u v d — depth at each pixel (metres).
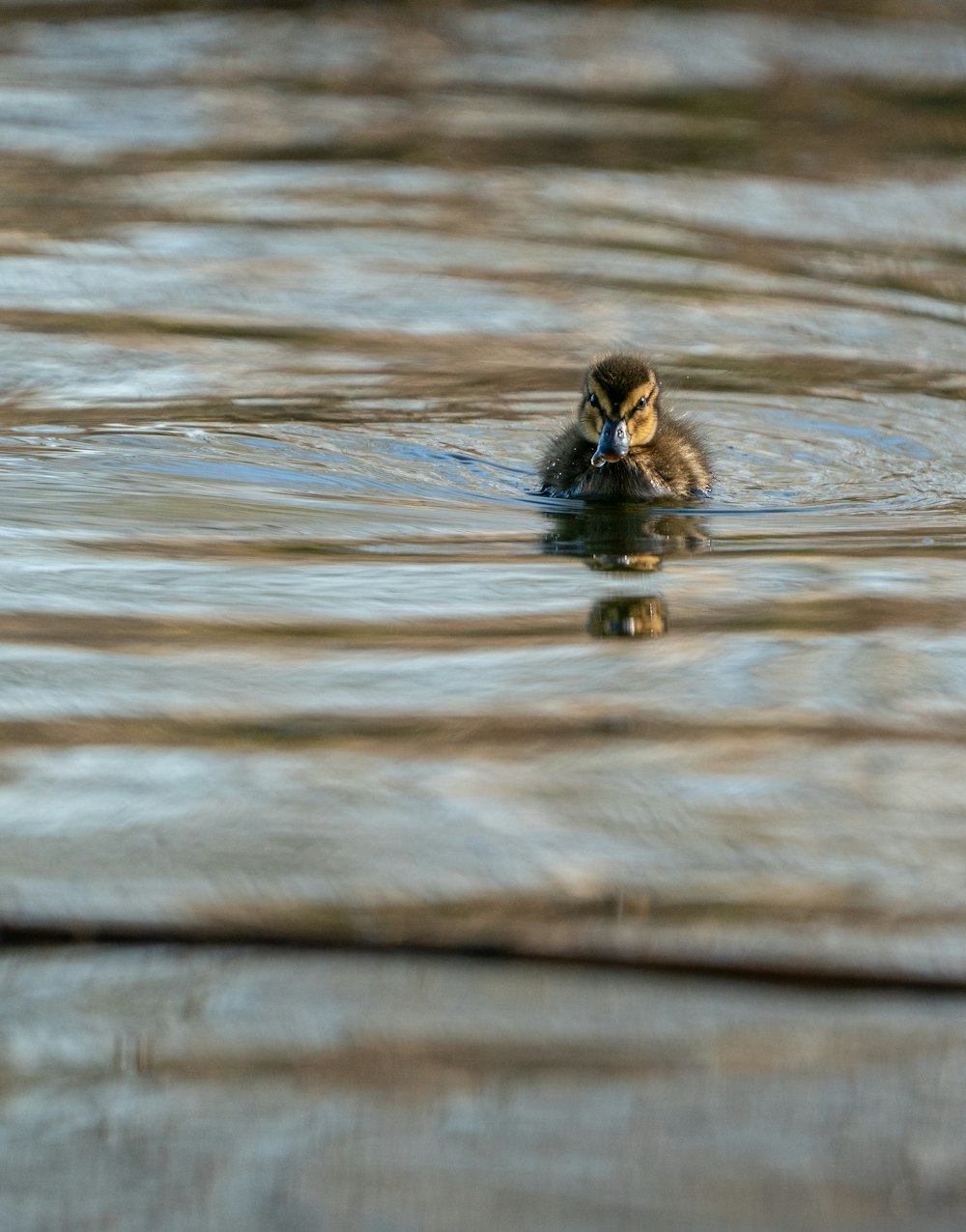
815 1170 6.36
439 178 35.06
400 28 49.53
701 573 14.99
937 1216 6.11
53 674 11.57
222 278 27.30
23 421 19.94
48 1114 6.68
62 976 7.68
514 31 49.59
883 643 12.61
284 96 42.47
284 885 8.52
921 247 30.95
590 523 17.12
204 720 10.80
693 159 37.56
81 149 36.41
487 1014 7.42
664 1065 7.04
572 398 22.22
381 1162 6.41
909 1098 6.81
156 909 8.25
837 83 45.97
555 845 9.03
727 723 10.90
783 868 8.77
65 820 9.22
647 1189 6.25
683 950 7.93
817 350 24.66
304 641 12.56
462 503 17.88
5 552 14.77
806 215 33.09
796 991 7.60
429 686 11.59
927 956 7.88
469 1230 6.04
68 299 25.72
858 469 19.70
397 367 23.23
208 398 21.42
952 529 16.98
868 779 9.93
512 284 27.72
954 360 24.31
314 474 18.59
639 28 50.34
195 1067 7.00
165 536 15.64
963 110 43.38
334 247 29.47
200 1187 6.25
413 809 9.45
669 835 9.16
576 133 39.69
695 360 24.02
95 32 48.12
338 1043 7.20
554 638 12.80
